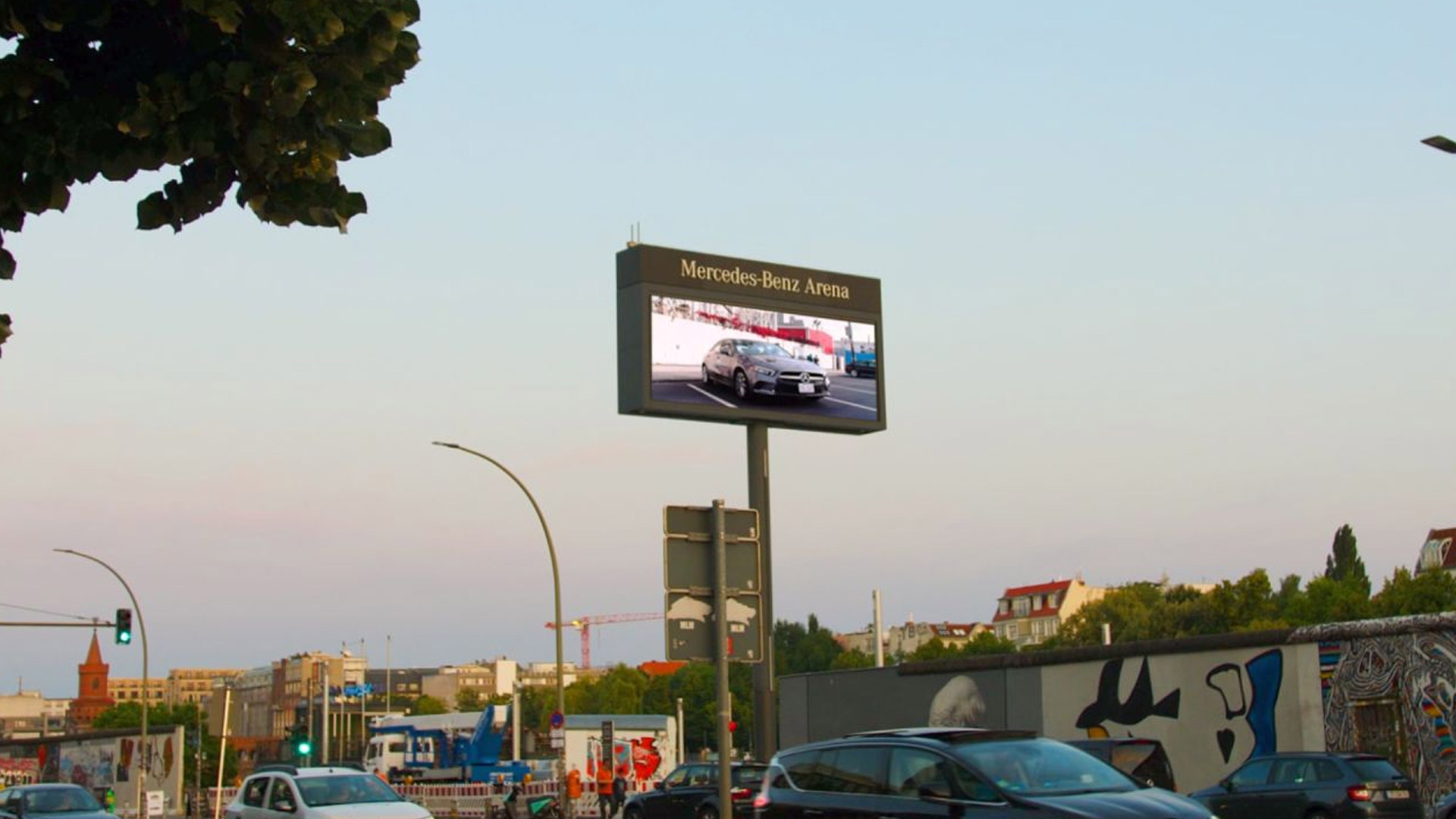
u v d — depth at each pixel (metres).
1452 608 88.62
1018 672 38.66
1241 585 105.69
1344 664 31.91
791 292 38.41
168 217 5.19
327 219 5.33
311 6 4.93
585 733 63.09
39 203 4.96
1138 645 35.88
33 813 25.91
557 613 37.78
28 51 4.87
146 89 4.85
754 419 37.09
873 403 39.25
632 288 36.00
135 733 75.75
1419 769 30.30
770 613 36.06
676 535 11.92
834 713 43.38
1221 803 25.92
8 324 5.46
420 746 67.44
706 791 31.08
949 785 12.80
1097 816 11.70
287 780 22.19
